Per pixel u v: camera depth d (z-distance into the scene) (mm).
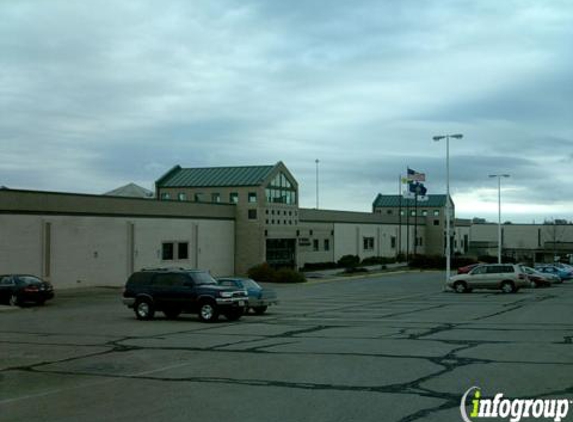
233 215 62188
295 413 9914
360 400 10742
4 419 10023
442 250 107812
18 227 40344
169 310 26656
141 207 50344
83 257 45031
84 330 22797
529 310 29219
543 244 123438
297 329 22031
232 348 17422
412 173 75500
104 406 10773
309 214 73750
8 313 30469
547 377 12578
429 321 24344
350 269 71562
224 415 9891
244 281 28797
